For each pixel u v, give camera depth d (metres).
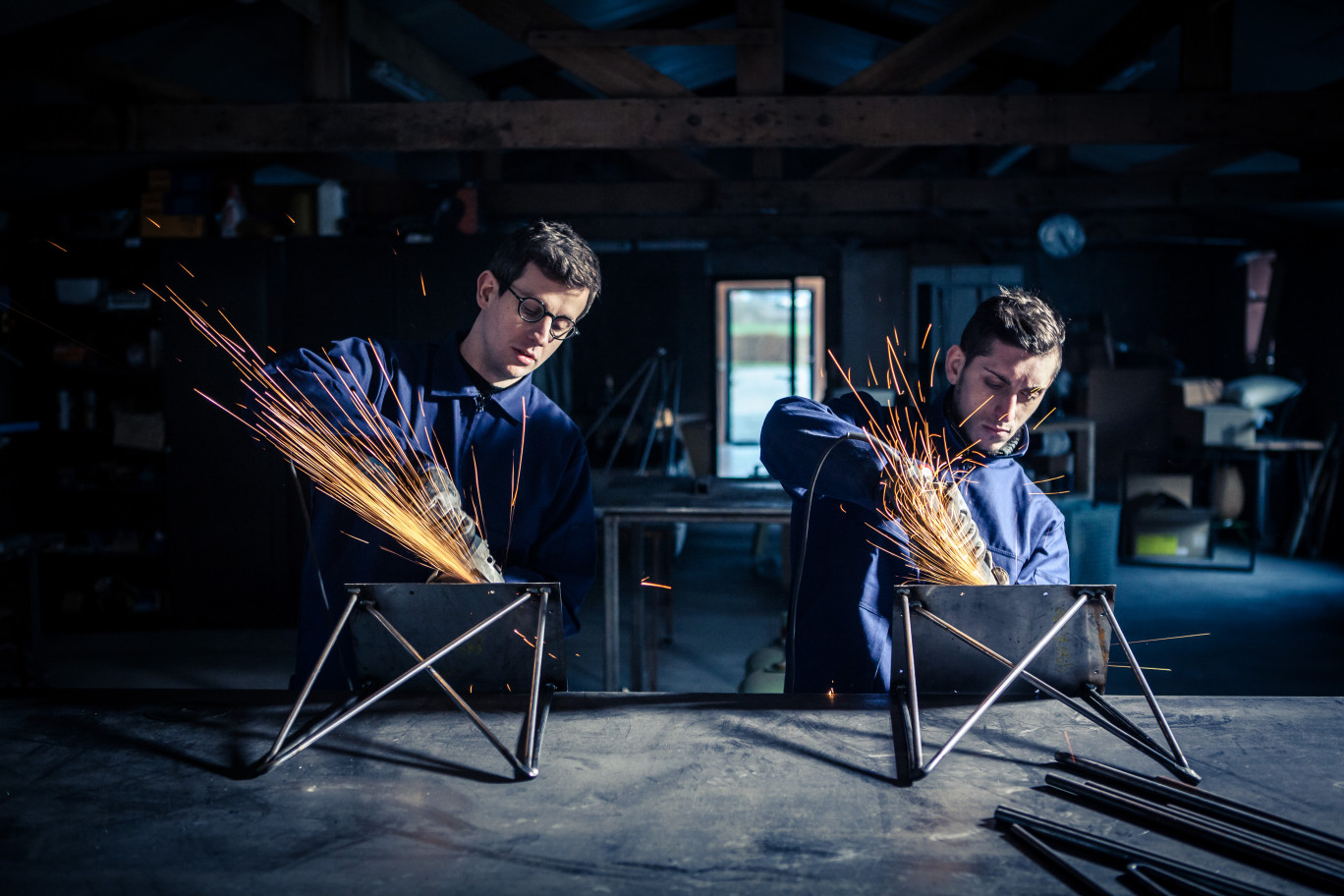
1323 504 6.52
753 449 11.26
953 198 7.18
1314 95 4.58
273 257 4.91
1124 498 6.46
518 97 8.32
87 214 5.03
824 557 1.50
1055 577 1.49
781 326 18.55
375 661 1.28
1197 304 8.90
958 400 1.45
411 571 1.46
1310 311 7.02
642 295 8.86
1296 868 0.86
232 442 4.90
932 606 1.23
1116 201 6.87
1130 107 4.65
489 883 0.86
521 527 1.52
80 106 4.60
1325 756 1.13
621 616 5.13
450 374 1.51
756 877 0.87
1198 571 6.07
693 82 9.13
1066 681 1.27
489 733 1.10
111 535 5.09
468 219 6.35
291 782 1.08
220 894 0.85
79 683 4.05
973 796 1.04
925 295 8.87
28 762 1.13
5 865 0.90
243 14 4.76
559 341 1.47
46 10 4.16
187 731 1.22
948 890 0.85
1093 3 5.51
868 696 1.33
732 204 7.36
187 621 4.97
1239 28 5.07
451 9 5.72
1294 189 6.35
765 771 1.10
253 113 4.68
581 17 6.98
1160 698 1.32
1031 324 1.33
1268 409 7.33
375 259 4.96
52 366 5.12
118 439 5.02
